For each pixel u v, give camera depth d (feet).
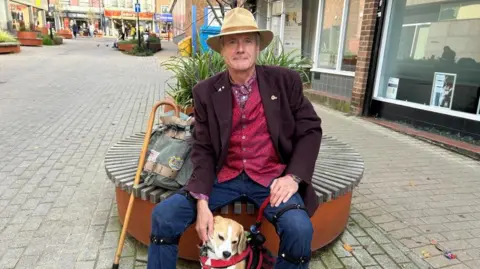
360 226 10.23
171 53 79.61
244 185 7.41
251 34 7.17
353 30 25.07
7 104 25.85
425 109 19.72
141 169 8.49
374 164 15.15
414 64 20.63
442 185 13.23
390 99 22.15
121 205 9.50
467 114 17.70
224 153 7.27
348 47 25.67
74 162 14.87
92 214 10.60
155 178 8.15
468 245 9.45
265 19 41.37
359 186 12.95
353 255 8.94
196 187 6.93
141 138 12.59
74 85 35.04
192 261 8.54
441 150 17.34
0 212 10.62
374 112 23.12
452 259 8.82
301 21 34.06
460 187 13.09
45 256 8.61
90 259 8.53
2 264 8.28
